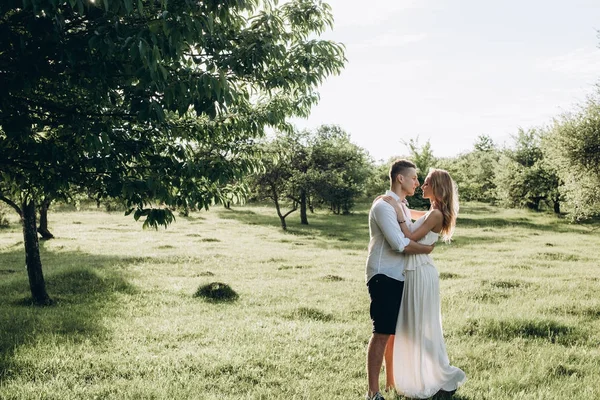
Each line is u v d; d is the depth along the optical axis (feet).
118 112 16.19
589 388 16.37
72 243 71.77
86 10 12.07
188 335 23.94
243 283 41.19
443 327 24.79
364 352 21.02
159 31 11.94
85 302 32.99
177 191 16.90
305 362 19.60
